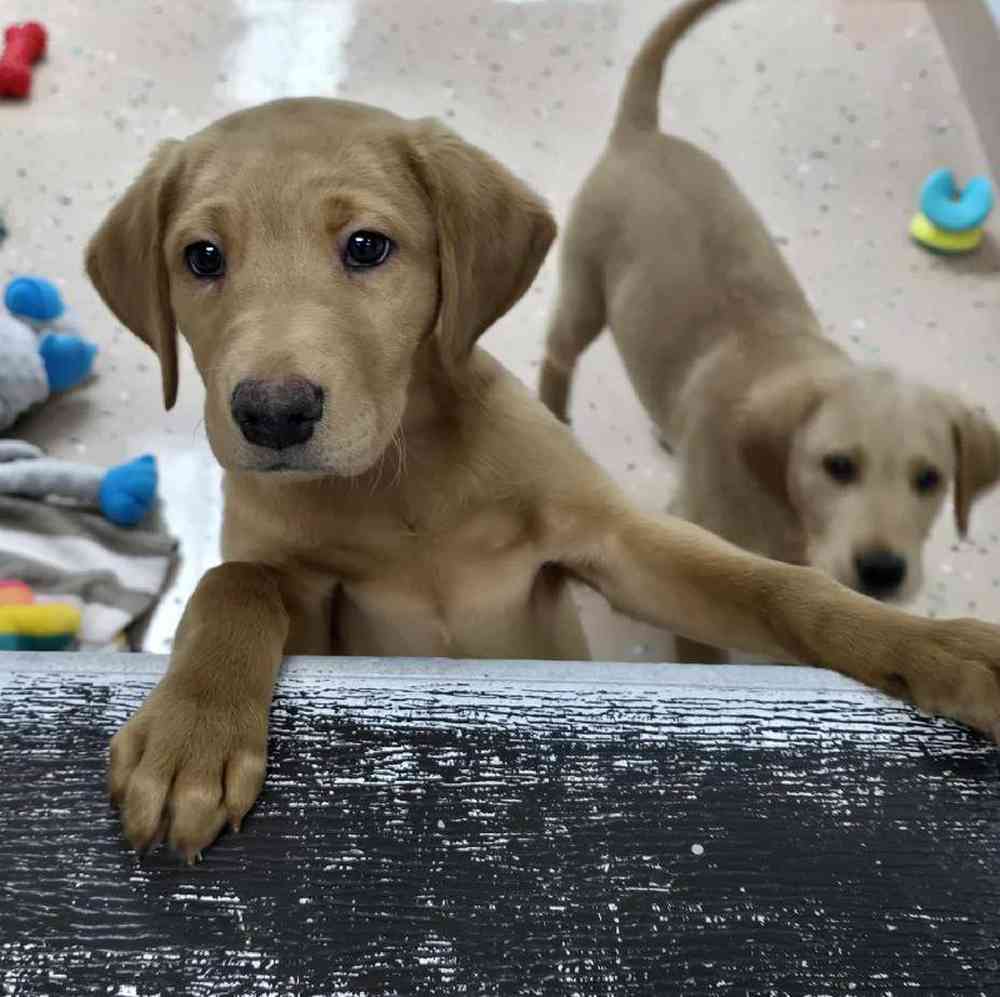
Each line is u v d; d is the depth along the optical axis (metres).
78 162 0.88
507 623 0.44
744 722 0.23
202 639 0.31
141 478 0.70
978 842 0.22
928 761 0.23
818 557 0.58
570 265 0.73
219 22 0.98
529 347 0.80
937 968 0.20
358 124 0.38
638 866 0.21
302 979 0.20
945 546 0.69
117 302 0.42
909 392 0.58
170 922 0.21
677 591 0.39
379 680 0.25
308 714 0.24
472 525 0.40
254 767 0.23
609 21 0.98
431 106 0.92
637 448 0.76
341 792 0.23
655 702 0.24
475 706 0.24
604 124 0.90
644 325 0.67
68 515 0.69
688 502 0.64
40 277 0.80
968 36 0.91
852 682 0.25
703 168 0.69
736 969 0.20
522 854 0.22
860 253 0.83
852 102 0.92
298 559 0.40
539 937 0.21
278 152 0.36
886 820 0.22
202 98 0.92
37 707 0.25
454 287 0.39
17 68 0.91
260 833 0.22
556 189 0.86
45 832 0.23
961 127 0.90
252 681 0.28
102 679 0.26
